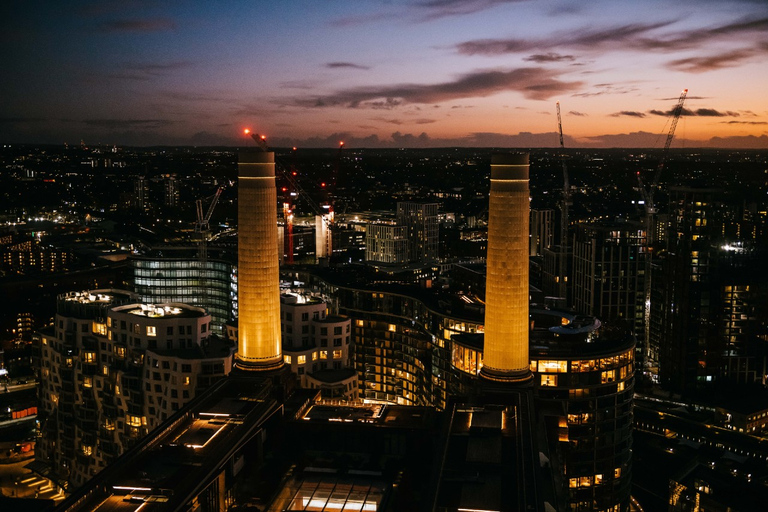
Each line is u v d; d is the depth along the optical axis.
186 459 117.50
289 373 182.88
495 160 173.75
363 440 142.50
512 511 104.88
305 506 113.19
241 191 178.12
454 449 126.69
